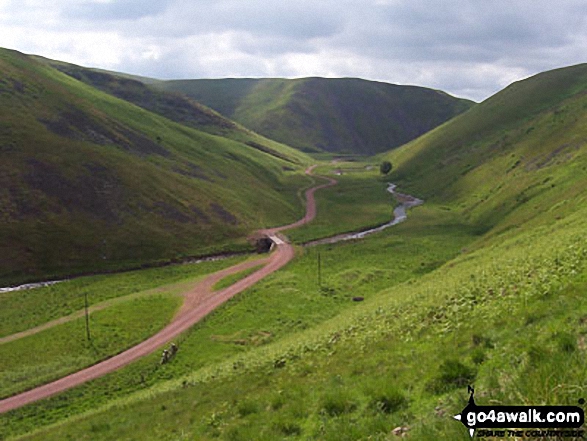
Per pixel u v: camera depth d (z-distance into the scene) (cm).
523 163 11900
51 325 6306
